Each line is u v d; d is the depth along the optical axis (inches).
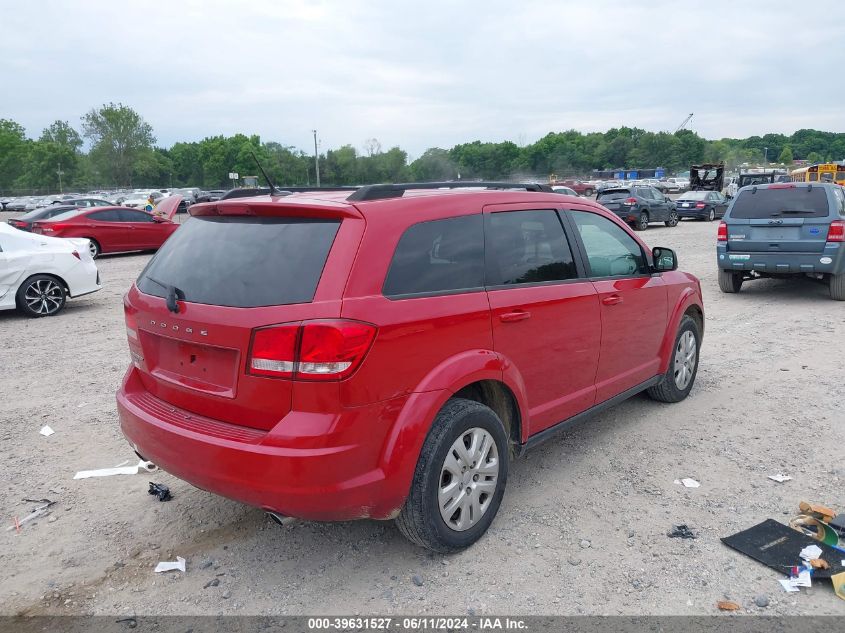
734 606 120.0
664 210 1114.7
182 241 141.7
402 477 123.0
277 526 152.9
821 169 1694.1
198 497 168.1
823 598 122.9
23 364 295.9
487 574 132.0
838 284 407.8
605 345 178.9
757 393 238.4
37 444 203.2
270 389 115.7
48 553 143.5
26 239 413.7
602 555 137.7
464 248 140.6
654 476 173.6
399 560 137.6
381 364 118.5
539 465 181.9
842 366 270.4
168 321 131.2
